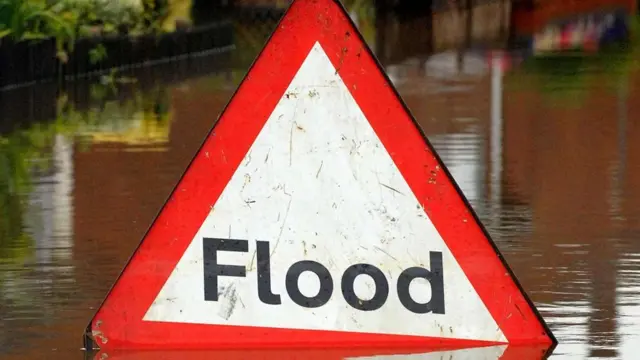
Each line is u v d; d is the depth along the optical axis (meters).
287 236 6.11
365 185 6.07
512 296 6.05
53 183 12.76
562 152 15.31
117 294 6.19
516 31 42.56
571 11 51.94
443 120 18.66
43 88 23.62
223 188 6.12
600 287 8.27
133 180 12.94
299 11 6.05
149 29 30.86
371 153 6.05
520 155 14.98
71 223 10.60
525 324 6.07
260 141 6.11
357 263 6.09
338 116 6.06
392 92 6.03
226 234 6.13
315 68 6.07
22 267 8.88
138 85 24.69
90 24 27.33
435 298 6.06
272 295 6.13
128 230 10.31
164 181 12.86
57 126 17.77
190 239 6.15
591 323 7.26
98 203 11.60
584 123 18.33
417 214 6.04
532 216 11.08
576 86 24.44
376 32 41.72
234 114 6.11
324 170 6.08
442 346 6.08
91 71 26.98
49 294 8.04
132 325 6.19
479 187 12.66
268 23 46.31
